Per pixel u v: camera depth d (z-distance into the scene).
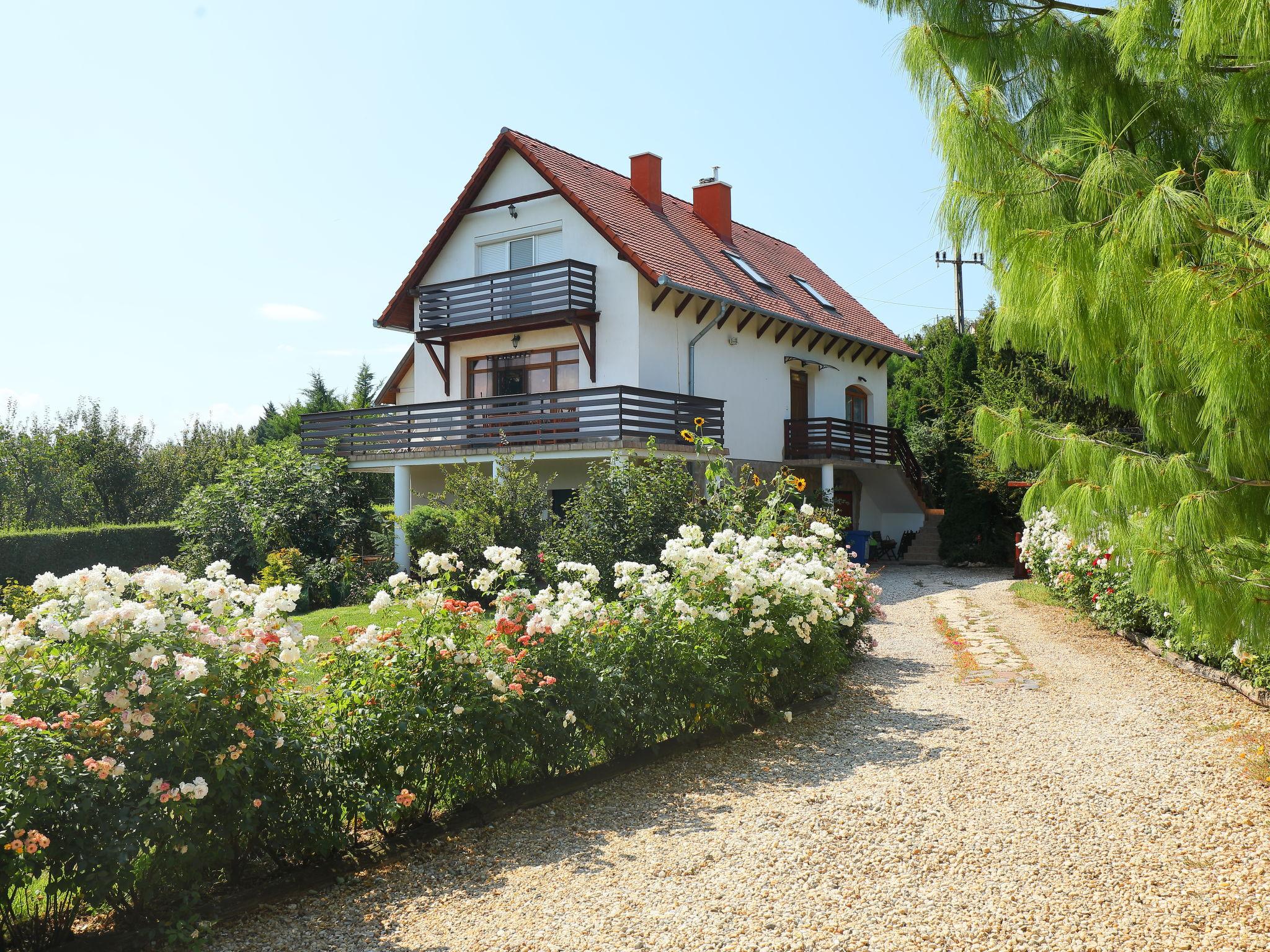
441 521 17.30
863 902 4.33
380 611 5.74
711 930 4.09
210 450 30.00
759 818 5.50
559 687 5.91
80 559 19.27
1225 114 4.75
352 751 4.89
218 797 4.16
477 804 5.59
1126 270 3.99
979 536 24.00
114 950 3.95
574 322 19.09
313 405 40.03
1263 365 3.65
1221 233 3.89
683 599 7.27
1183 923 4.04
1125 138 5.12
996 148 4.76
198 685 4.13
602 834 5.32
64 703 4.11
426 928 4.20
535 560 15.36
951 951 3.86
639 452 17.81
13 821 3.62
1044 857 4.80
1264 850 4.77
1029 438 4.96
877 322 28.56
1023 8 5.42
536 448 18.48
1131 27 4.51
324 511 19.55
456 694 5.32
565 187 19.38
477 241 21.58
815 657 8.35
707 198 24.94
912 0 5.58
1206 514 4.13
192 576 17.84
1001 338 5.23
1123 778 6.03
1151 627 10.66
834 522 14.48
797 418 24.58
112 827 3.80
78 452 25.91
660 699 6.62
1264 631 4.38
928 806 5.62
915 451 29.56
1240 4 3.79
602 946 3.97
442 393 22.16
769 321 22.59
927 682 9.34
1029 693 8.66
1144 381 4.77
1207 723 7.26
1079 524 4.70
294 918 4.32
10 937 3.92
